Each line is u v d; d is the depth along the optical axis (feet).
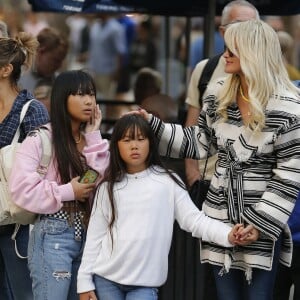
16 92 48.96
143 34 108.17
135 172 44.29
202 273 54.80
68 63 103.55
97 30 114.32
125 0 74.95
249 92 42.42
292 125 42.19
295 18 122.31
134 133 43.62
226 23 57.67
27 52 50.60
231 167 43.37
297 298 51.03
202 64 58.80
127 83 111.96
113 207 43.75
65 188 44.19
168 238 44.21
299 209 48.70
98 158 44.75
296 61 122.52
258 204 42.50
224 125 43.86
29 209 44.42
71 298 45.37
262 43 42.60
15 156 45.88
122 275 43.42
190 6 75.31
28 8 100.42
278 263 47.52
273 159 43.04
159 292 55.01
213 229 43.29
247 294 44.62
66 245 44.62
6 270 49.85
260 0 73.26
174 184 44.45
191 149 45.75
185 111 68.39
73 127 45.44
